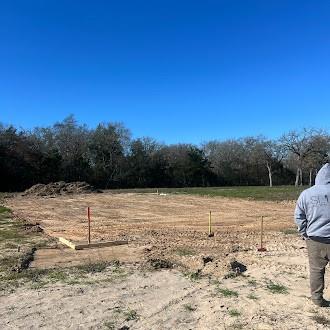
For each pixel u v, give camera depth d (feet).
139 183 215.92
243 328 18.56
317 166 197.06
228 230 50.80
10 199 110.11
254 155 230.07
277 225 54.95
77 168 203.21
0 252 36.32
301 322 19.20
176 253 35.27
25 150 185.16
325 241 20.36
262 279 26.66
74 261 32.89
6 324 19.35
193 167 223.51
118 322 19.44
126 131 227.20
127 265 31.17
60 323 19.38
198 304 21.95
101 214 72.84
